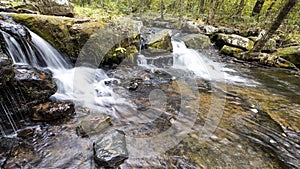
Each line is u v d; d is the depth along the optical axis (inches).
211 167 100.7
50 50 179.5
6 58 108.0
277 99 192.4
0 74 101.4
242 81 240.5
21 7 201.9
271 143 122.3
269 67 309.1
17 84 116.0
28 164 91.7
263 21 488.1
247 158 108.8
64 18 196.7
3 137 104.5
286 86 234.4
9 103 113.7
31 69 133.0
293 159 110.5
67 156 98.4
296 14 464.4
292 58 316.8
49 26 180.2
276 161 108.3
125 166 95.7
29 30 169.5
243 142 121.6
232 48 355.9
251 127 137.4
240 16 527.5
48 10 223.6
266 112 160.7
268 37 306.7
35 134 110.6
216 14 565.3
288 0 267.0
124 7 467.5
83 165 94.0
